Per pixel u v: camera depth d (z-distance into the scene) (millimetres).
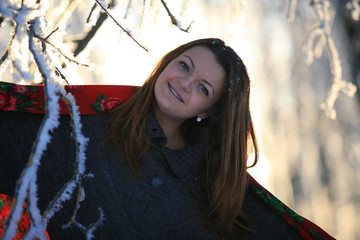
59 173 2264
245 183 2617
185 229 2432
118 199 2293
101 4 1726
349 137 7535
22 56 1507
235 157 2584
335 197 7848
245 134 2613
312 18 6570
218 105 2549
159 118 2469
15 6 1404
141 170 2344
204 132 2609
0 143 2209
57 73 2039
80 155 1405
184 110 2344
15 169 2209
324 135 7582
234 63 2457
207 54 2383
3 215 2102
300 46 6820
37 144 1193
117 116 2369
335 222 7812
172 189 2449
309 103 7438
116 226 2279
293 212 2721
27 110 2256
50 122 1216
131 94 2471
